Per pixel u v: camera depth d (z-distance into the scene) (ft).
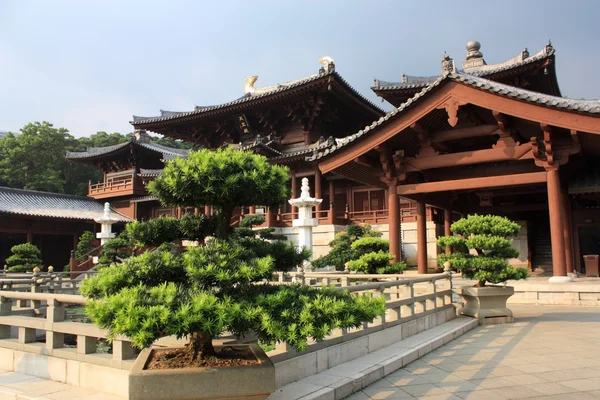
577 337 34.06
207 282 16.02
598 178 61.21
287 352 21.91
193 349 17.38
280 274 50.78
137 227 17.63
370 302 16.83
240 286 16.96
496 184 54.03
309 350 23.30
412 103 53.57
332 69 111.45
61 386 22.99
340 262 72.84
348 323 15.30
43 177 196.34
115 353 21.79
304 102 123.85
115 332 13.97
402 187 59.36
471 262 41.47
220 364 16.48
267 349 25.29
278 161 114.32
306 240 75.61
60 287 64.69
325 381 21.89
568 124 46.91
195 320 13.76
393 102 104.22
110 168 184.96
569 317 42.96
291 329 14.52
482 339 34.32
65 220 147.54
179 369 15.35
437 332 34.73
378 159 62.54
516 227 41.83
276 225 112.88
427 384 23.26
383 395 21.62
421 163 57.57
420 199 64.34
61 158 212.43
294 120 130.62
